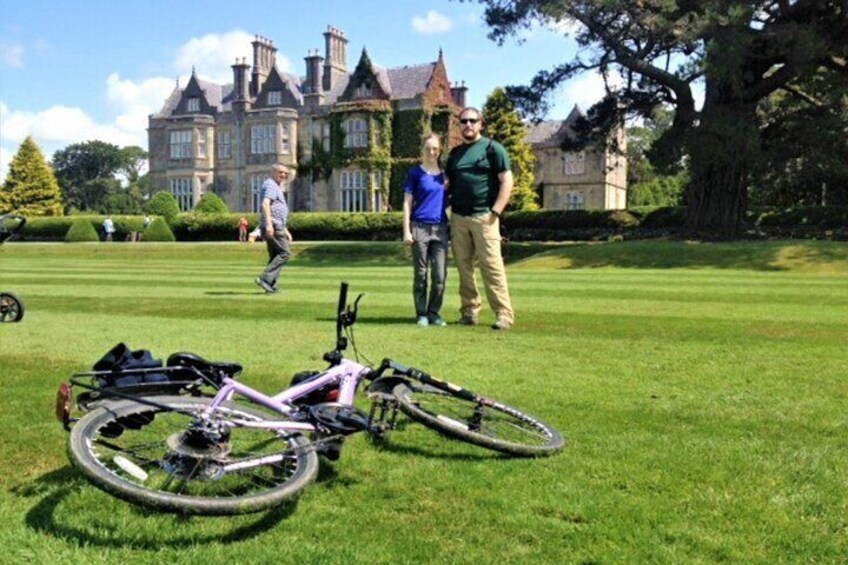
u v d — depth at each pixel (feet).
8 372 19.83
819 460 12.87
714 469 12.47
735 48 85.20
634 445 13.78
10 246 132.57
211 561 9.28
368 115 198.29
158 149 234.99
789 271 70.64
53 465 12.66
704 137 95.20
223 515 9.38
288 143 214.69
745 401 16.92
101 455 10.94
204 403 10.99
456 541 9.95
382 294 43.60
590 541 9.91
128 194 394.73
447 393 13.87
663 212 146.41
